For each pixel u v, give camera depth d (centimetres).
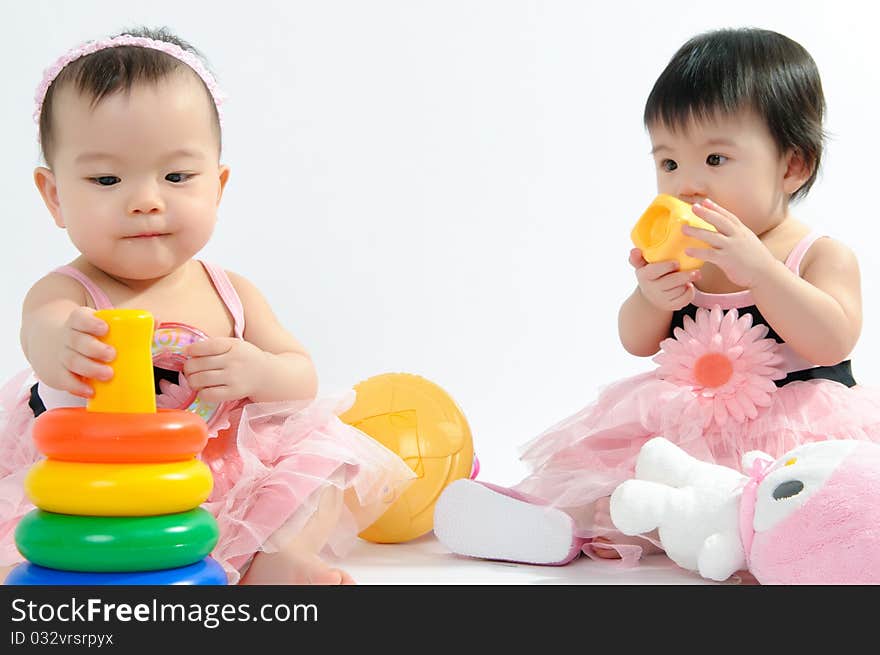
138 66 140
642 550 148
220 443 146
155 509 107
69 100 139
